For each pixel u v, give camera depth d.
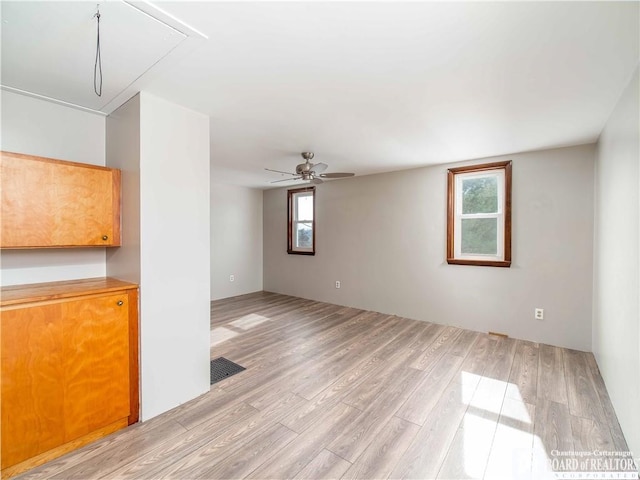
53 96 2.06
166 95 2.09
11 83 1.88
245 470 1.64
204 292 2.41
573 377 2.65
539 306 3.47
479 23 1.37
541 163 3.42
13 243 1.73
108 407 1.91
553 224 3.37
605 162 2.59
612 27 1.38
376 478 1.59
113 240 2.16
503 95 2.09
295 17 1.32
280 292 6.28
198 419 2.08
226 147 3.35
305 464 1.68
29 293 1.72
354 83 1.93
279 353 3.21
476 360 3.02
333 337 3.69
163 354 2.16
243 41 1.50
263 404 2.26
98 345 1.87
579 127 2.69
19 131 2.01
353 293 5.13
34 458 1.65
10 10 1.26
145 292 2.06
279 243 6.29
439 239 4.18
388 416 2.12
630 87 1.85
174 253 2.22
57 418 1.72
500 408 2.21
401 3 1.24
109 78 1.85
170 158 2.19
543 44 1.52
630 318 1.81
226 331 3.92
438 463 1.69
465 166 3.91
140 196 2.04
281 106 2.28
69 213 1.95
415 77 1.85
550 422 2.04
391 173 4.62
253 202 6.41
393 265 4.64
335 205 5.32
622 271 2.01
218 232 5.77
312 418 2.10
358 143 3.18
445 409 2.20
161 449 1.79
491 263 3.74
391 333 3.83
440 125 2.66
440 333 3.82
